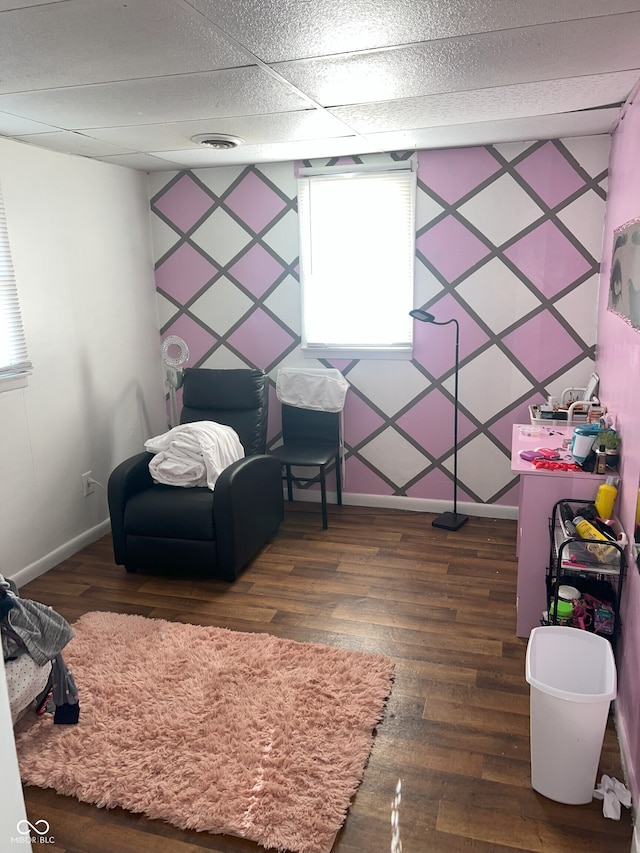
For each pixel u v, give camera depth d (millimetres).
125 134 2963
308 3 1559
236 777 1925
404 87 2287
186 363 4344
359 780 1915
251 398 3770
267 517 3506
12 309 3059
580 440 2516
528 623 2627
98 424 3756
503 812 1811
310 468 4238
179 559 3168
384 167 3619
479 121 2857
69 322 3473
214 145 3191
